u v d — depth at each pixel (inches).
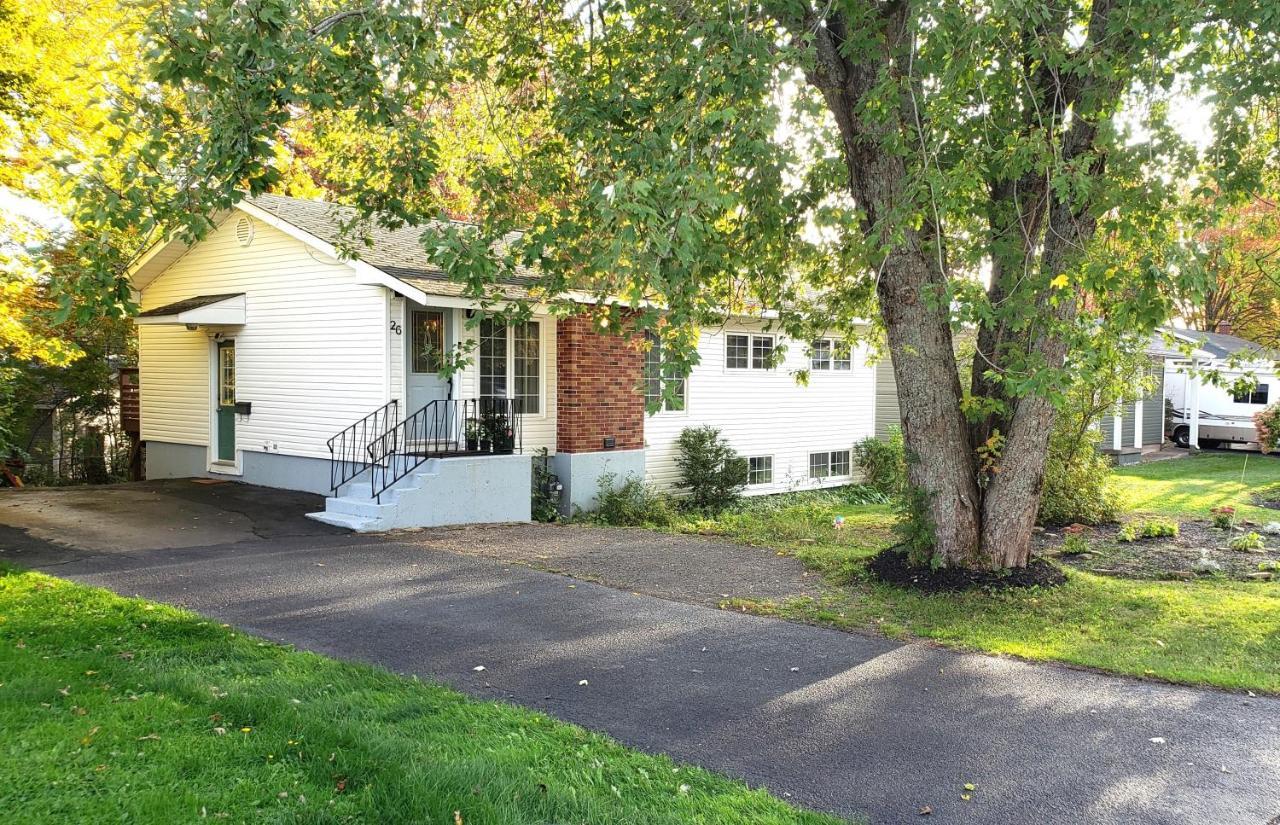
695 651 262.2
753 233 341.4
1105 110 309.0
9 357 608.7
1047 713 213.8
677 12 311.6
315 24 282.5
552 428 608.7
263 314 609.0
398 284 493.7
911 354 352.2
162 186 260.1
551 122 352.2
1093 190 282.2
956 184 281.1
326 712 195.3
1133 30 279.9
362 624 281.6
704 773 175.3
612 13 351.9
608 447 614.2
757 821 154.9
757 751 188.9
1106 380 433.4
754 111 269.7
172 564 364.5
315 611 295.9
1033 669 249.1
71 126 467.8
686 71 291.0
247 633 264.7
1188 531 519.8
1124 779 177.2
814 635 282.2
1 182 473.7
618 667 245.1
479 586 340.2
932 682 236.4
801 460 827.4
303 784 160.7
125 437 871.1
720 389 745.6
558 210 316.8
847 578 360.8
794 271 471.2
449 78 346.0
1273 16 264.2
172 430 702.5
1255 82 286.8
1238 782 176.4
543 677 235.1
